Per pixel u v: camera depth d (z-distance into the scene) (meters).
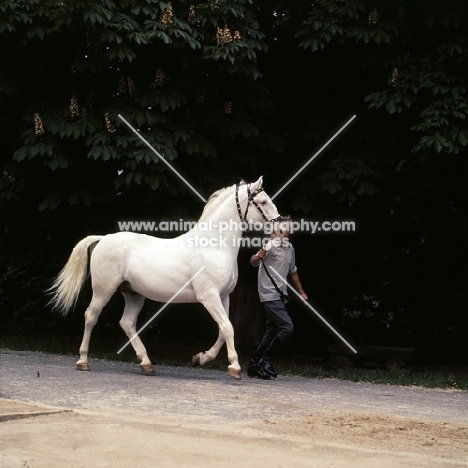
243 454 6.18
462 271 17.94
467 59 13.70
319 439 7.04
